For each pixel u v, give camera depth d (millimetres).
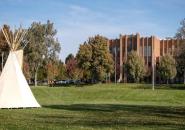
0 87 36000
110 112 33812
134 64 120375
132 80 125062
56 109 36469
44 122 24078
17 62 37000
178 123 24406
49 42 109812
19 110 33875
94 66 100562
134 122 24641
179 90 72688
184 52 62750
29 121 24641
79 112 33344
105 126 22094
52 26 109750
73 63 129375
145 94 66625
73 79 126812
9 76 36312
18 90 36344
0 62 103188
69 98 65312
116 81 136250
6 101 35625
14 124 22531
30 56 107500
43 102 53062
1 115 28922
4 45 100812
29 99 37062
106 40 102938
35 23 108188
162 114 32375
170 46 139875
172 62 119750
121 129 20750
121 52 140750
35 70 110062
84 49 100562
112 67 102312
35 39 107625
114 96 66938
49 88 80188
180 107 42688
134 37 139500
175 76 123625
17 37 37688
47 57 110000
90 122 24359
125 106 43500
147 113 33188
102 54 100375
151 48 137250
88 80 118938
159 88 84000
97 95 68688
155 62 137750
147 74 130375
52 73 120312
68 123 23547
